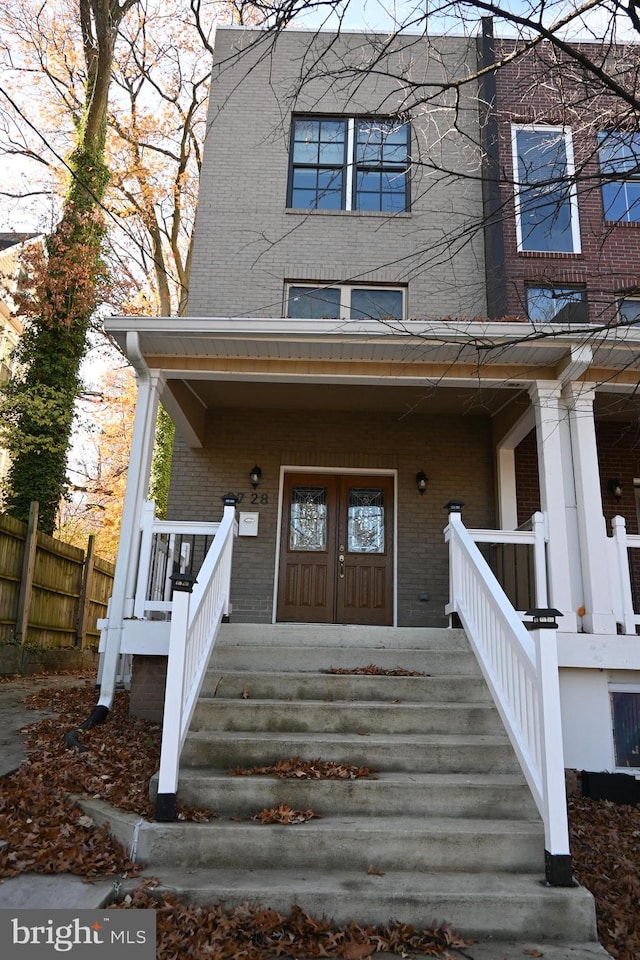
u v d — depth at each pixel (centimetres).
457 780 417
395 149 994
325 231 952
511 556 827
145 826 368
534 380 674
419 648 592
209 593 499
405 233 951
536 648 382
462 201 959
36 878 329
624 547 622
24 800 396
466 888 342
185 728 422
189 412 821
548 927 331
